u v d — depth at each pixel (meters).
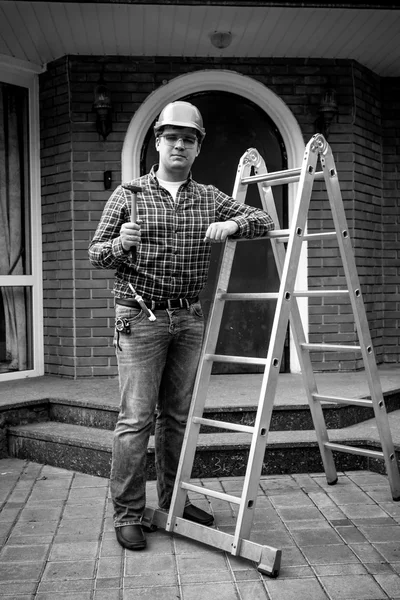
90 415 4.35
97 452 3.87
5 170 5.53
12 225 5.56
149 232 2.81
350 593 2.45
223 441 3.83
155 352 2.89
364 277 5.70
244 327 5.58
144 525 3.03
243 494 2.74
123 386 2.90
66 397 4.52
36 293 5.61
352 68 5.51
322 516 3.21
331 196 3.18
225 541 2.75
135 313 2.85
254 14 4.67
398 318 6.07
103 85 5.20
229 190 5.56
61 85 5.37
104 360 5.38
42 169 5.57
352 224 5.52
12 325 5.56
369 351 3.38
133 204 2.72
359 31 4.97
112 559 2.75
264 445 2.79
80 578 2.59
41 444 4.15
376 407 3.38
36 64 5.45
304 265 5.49
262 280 5.60
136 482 2.91
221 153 5.54
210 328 3.08
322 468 3.88
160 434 3.13
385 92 5.99
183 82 5.36
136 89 5.35
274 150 5.58
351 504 3.36
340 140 5.52
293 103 5.46
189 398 3.09
